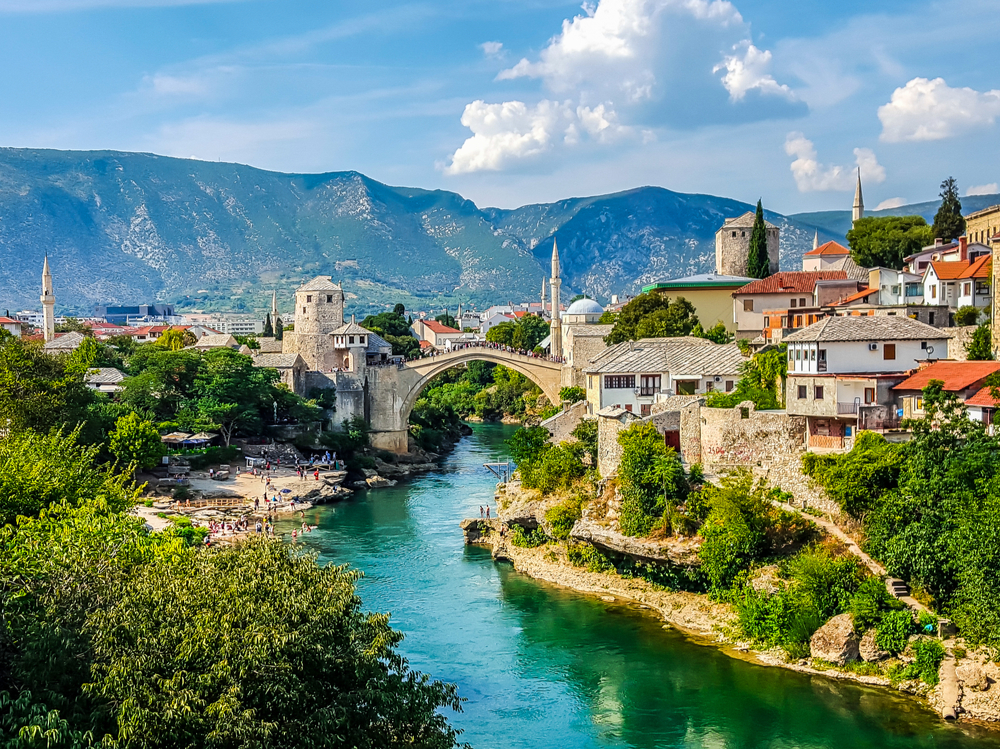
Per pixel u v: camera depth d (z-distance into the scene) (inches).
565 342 7298.2
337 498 5221.5
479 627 2962.6
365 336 7253.9
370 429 6697.8
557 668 2618.1
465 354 6688.0
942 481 2655.0
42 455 2773.1
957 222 5605.3
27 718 1407.5
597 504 3403.1
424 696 1708.9
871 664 2442.2
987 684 2229.3
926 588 2539.4
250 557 1777.8
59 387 4357.8
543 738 2229.3
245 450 5802.2
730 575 2888.8
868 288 5044.3
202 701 1443.2
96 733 1464.1
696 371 4094.5
